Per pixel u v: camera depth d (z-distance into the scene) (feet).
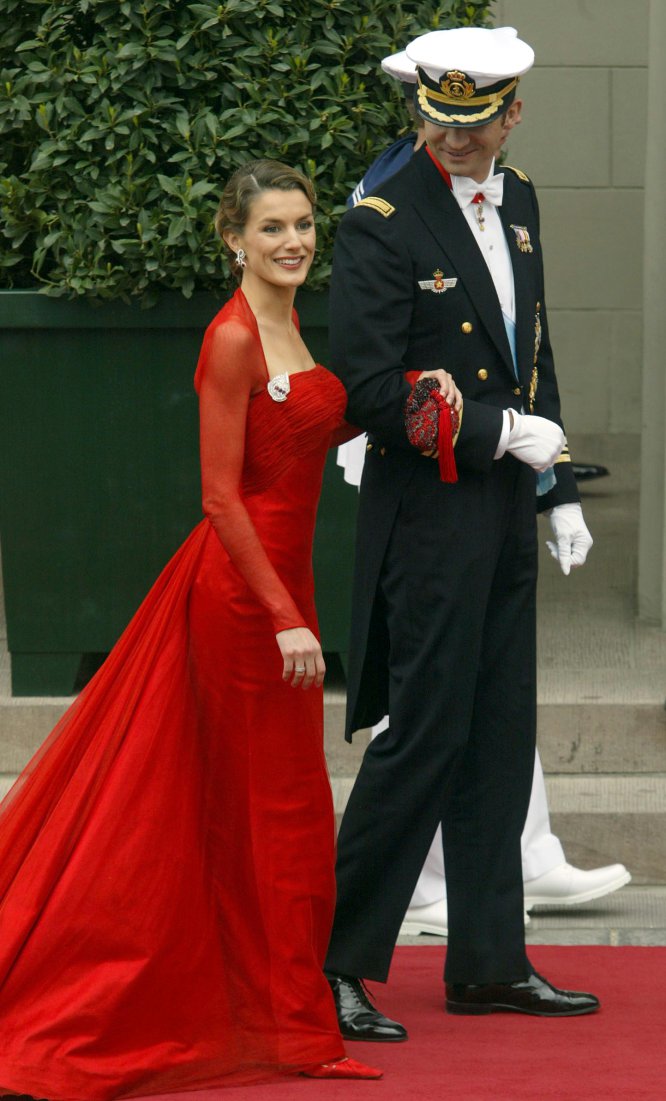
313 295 57.72
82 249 56.85
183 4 57.52
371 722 45.16
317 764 41.19
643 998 46.03
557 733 58.13
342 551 59.11
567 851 56.59
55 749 41.22
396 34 58.18
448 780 42.80
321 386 40.22
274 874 40.55
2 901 40.50
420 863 43.16
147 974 39.19
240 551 39.29
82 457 58.90
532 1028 43.50
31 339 58.18
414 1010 45.29
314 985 40.40
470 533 41.91
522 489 43.29
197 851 40.47
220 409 39.32
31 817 40.78
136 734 40.42
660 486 67.00
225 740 40.96
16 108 57.11
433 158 41.81
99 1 56.49
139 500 59.16
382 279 40.98
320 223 57.11
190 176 56.80
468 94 40.32
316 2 57.41
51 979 39.29
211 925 40.42
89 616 59.67
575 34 96.73
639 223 98.58
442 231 41.45
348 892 43.34
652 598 68.08
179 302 57.72
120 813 39.91
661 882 56.39
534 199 44.27
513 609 43.75
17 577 59.47
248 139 57.06
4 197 57.26
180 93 57.88
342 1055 40.14
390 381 40.73
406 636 42.42
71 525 59.26
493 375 42.14
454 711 42.29
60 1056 38.27
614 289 99.35
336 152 57.62
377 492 42.75
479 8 60.08
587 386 100.58
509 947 44.50
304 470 40.29
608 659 63.21
